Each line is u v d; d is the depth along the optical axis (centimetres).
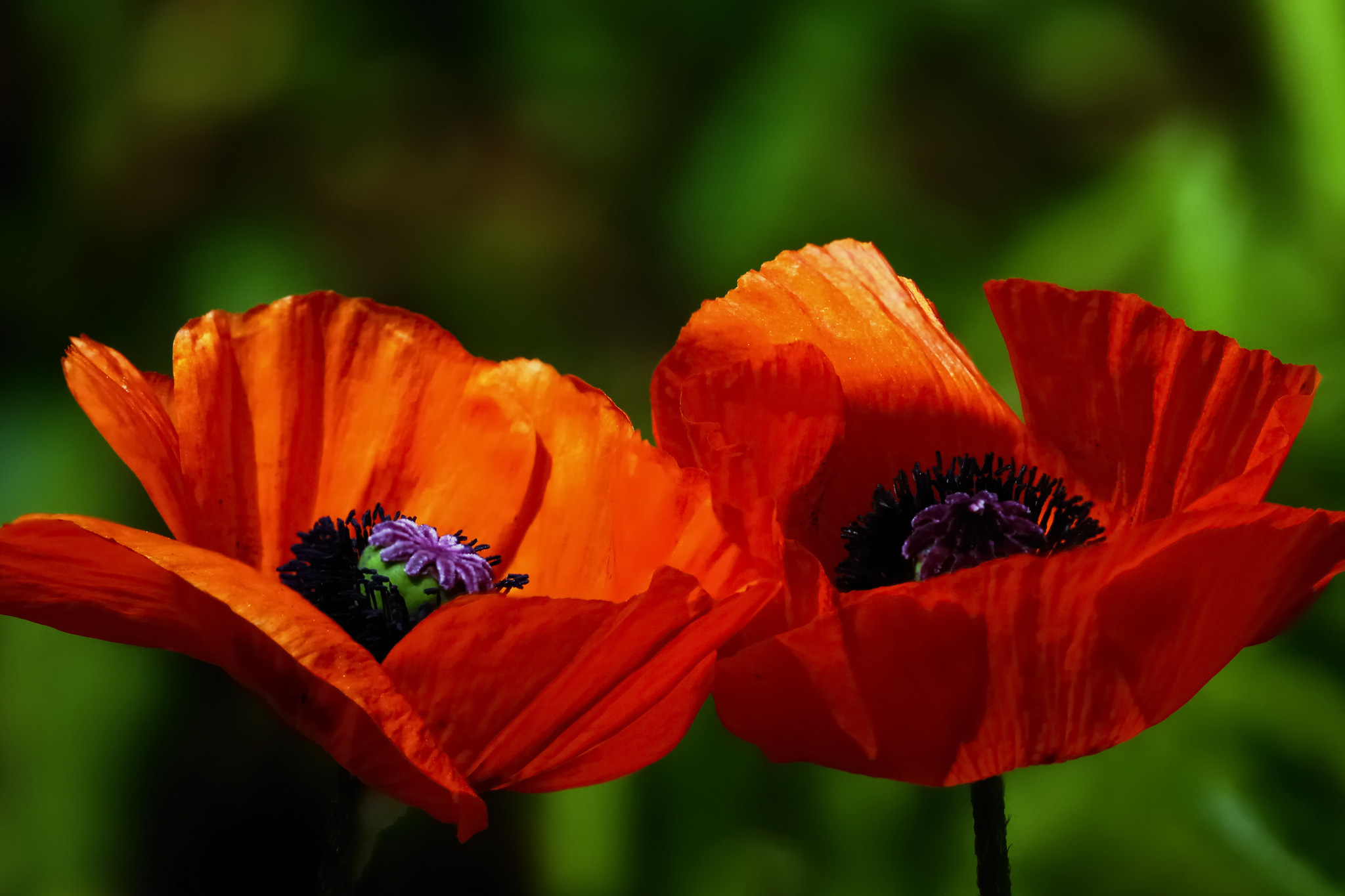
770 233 139
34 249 142
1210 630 90
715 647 90
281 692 90
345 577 94
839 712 91
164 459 93
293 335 96
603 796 118
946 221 145
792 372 94
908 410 98
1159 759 114
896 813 116
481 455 96
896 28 145
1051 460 98
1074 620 89
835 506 98
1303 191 121
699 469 93
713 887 116
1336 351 118
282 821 136
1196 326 119
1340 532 90
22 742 124
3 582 90
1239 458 95
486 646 89
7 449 132
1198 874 113
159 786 131
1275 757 114
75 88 146
